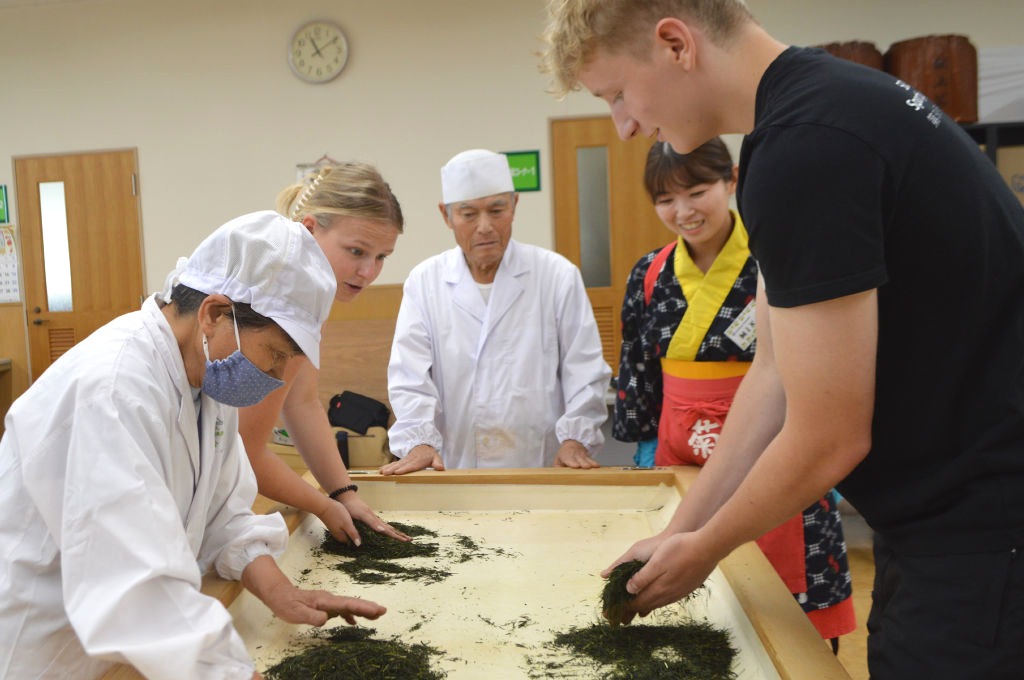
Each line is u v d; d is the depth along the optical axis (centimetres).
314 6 519
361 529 141
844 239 76
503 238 210
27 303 572
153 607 79
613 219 507
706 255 175
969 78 359
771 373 117
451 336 216
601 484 156
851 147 76
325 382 417
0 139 562
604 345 516
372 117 520
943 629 84
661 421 178
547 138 506
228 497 114
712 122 93
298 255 91
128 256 557
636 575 102
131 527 80
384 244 138
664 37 87
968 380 83
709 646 101
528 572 125
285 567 127
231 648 82
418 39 511
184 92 539
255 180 537
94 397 84
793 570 170
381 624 108
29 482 84
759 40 89
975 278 80
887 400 87
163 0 533
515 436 212
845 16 474
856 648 253
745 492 91
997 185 84
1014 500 81
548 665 97
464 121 512
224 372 92
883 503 91
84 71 548
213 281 91
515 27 502
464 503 159
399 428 199
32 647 88
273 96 529
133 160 549
